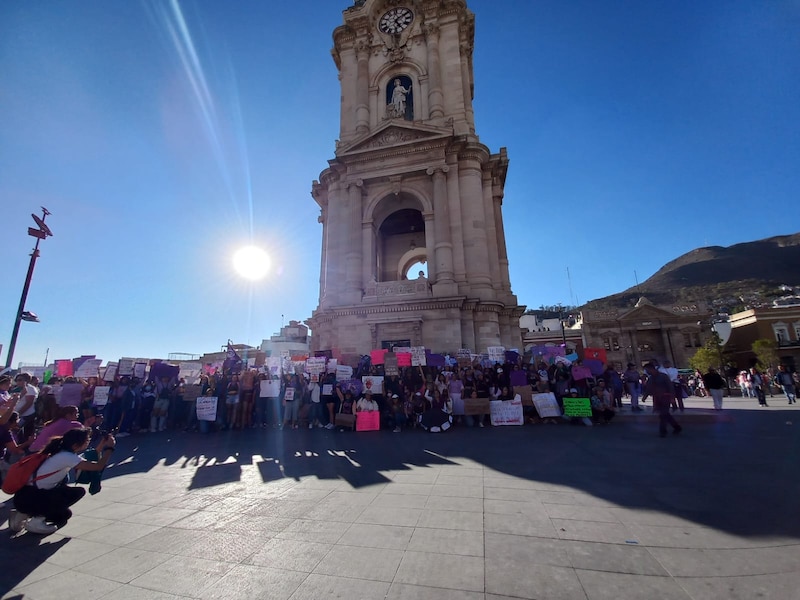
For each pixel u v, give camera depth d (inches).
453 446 398.0
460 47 1301.7
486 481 265.7
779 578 135.0
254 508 227.1
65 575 156.0
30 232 711.7
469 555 159.8
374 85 1262.3
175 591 141.7
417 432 506.6
